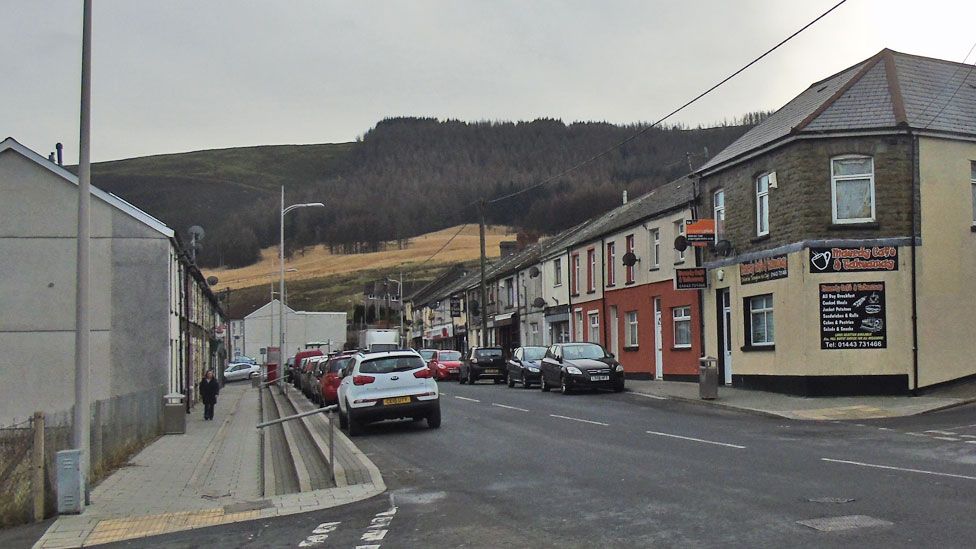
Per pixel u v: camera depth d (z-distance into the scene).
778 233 23.94
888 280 22.30
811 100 25.61
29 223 26.50
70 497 11.07
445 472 13.18
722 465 12.13
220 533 9.62
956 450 12.95
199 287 41.25
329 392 28.41
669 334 32.09
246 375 70.75
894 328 22.19
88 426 11.93
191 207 173.50
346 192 129.75
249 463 16.36
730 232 26.88
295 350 100.75
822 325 22.38
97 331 26.44
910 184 22.50
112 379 26.31
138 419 19.25
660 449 14.24
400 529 9.11
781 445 14.17
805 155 22.84
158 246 27.05
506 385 38.78
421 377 19.55
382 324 105.81
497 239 117.12
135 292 26.73
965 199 23.19
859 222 22.52
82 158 11.71
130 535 9.76
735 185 26.53
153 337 26.67
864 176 22.75
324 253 131.38
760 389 24.89
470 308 63.91
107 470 15.15
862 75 24.53
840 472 11.10
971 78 25.70
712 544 7.53
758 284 24.97
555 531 8.48
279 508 10.96
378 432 19.73
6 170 26.55
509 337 54.78
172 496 12.54
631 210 38.50
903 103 23.11
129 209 26.98
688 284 28.36
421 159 120.50
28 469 11.41
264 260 138.25
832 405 20.52
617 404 23.95
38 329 26.20
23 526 10.52
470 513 9.73
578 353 29.75
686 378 30.73
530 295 49.88
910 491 9.59
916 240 22.36
